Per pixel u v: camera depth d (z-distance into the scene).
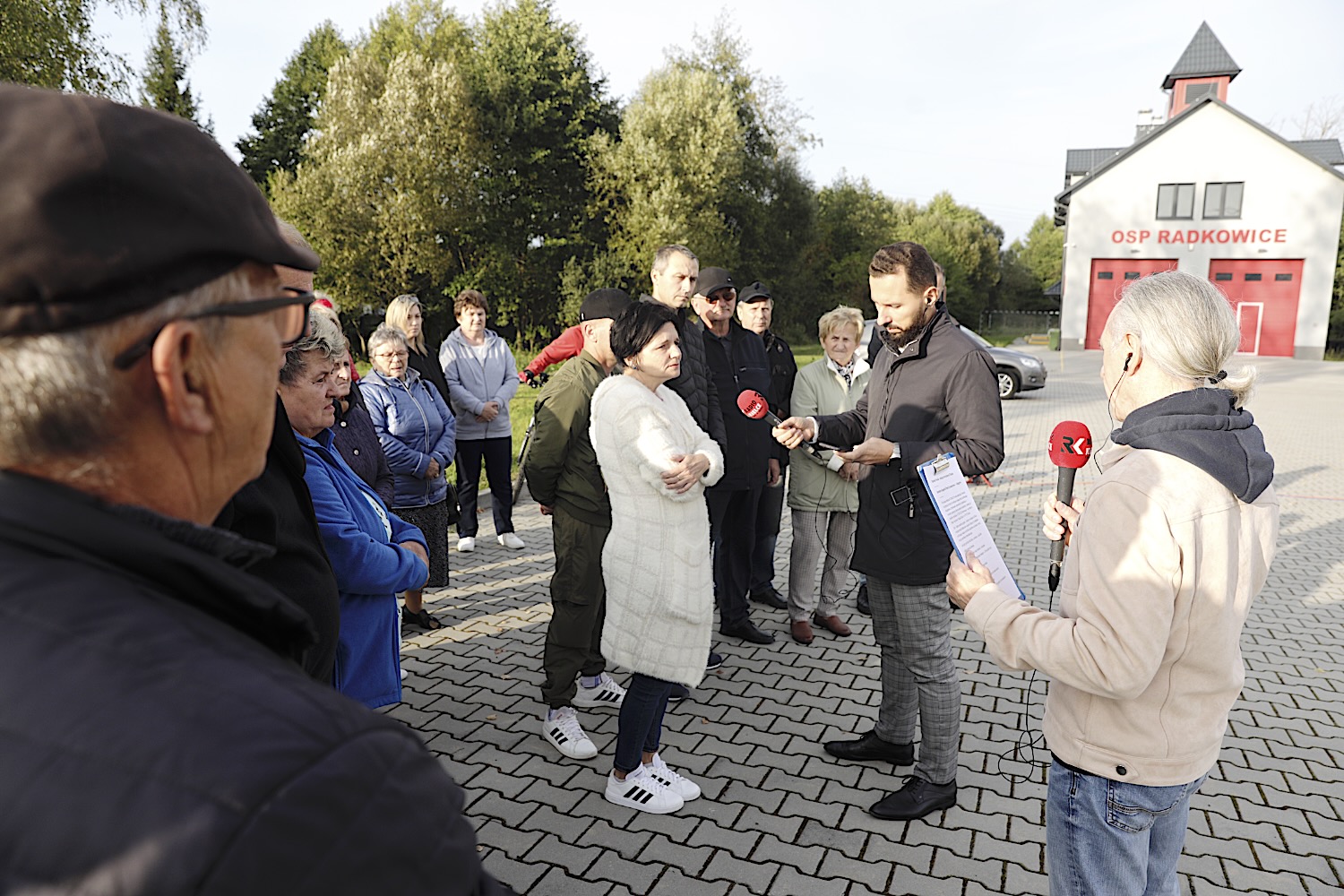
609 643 2.83
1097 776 1.57
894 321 2.83
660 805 2.97
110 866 0.42
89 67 12.09
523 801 3.06
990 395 2.74
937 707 2.96
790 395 5.05
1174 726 1.51
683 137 27.45
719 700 3.93
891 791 3.16
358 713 0.55
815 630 4.83
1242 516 1.49
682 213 26.67
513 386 6.16
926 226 55.31
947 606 2.95
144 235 0.55
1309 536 7.04
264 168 30.23
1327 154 32.28
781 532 7.08
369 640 2.10
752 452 4.36
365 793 0.49
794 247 34.28
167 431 0.61
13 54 11.18
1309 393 18.64
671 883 2.63
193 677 0.49
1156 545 1.42
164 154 0.57
